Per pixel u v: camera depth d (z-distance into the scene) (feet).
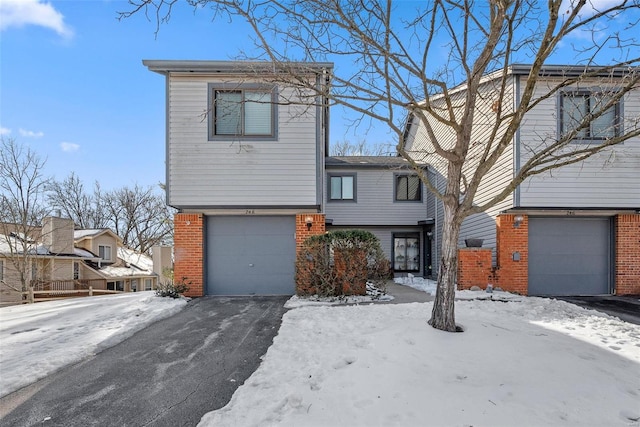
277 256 31.45
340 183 50.93
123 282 78.33
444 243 16.01
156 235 110.63
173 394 11.72
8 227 61.87
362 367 12.02
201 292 30.12
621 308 24.93
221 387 12.22
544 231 31.45
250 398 10.75
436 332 14.83
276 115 29.81
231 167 29.66
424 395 10.00
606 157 29.12
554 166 13.97
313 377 11.86
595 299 28.76
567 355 13.01
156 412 10.57
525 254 30.71
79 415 10.46
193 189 29.43
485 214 34.68
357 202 50.75
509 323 17.30
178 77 29.53
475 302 24.50
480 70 14.94
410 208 51.06
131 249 99.55
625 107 29.12
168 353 15.81
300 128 29.84
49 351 15.84
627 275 30.63
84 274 70.03
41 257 58.95
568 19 12.32
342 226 50.88
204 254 30.78
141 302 27.14
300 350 14.84
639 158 29.71
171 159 29.45
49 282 58.90
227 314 23.30
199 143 29.55
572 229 31.60
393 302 26.58
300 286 28.50
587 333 16.90
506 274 30.45
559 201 29.68
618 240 30.83
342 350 14.20
